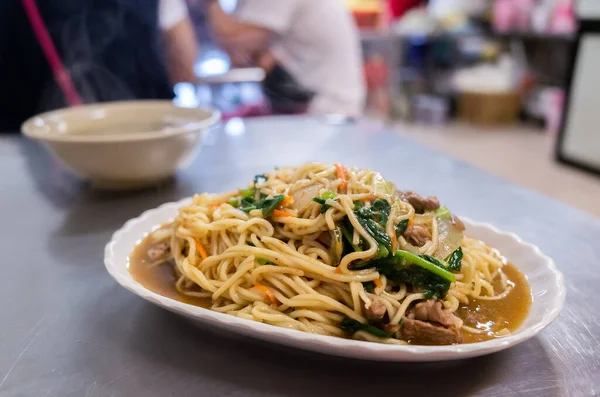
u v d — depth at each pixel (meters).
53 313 0.29
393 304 0.27
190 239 0.31
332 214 0.28
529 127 1.58
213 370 0.25
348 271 0.27
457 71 1.71
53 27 0.70
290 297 0.28
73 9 0.70
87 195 0.47
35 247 0.37
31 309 0.30
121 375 0.25
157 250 0.33
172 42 0.82
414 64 1.78
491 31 1.66
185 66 0.85
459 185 0.48
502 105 1.60
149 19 0.74
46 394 0.23
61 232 0.40
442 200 0.45
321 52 0.86
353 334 0.26
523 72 1.65
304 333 0.23
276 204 0.30
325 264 0.28
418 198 0.31
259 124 0.71
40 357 0.26
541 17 1.51
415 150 0.59
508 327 0.26
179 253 0.32
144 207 0.44
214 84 1.04
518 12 1.59
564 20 1.43
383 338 0.25
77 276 0.33
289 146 0.61
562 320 0.28
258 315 0.27
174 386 0.24
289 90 0.90
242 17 0.81
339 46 0.86
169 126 0.50
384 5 1.64
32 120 0.46
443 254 0.29
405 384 0.24
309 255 0.29
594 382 0.24
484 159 1.25
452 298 0.27
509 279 0.30
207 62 1.03
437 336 0.25
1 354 0.26
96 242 0.38
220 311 0.28
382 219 0.28
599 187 1.04
